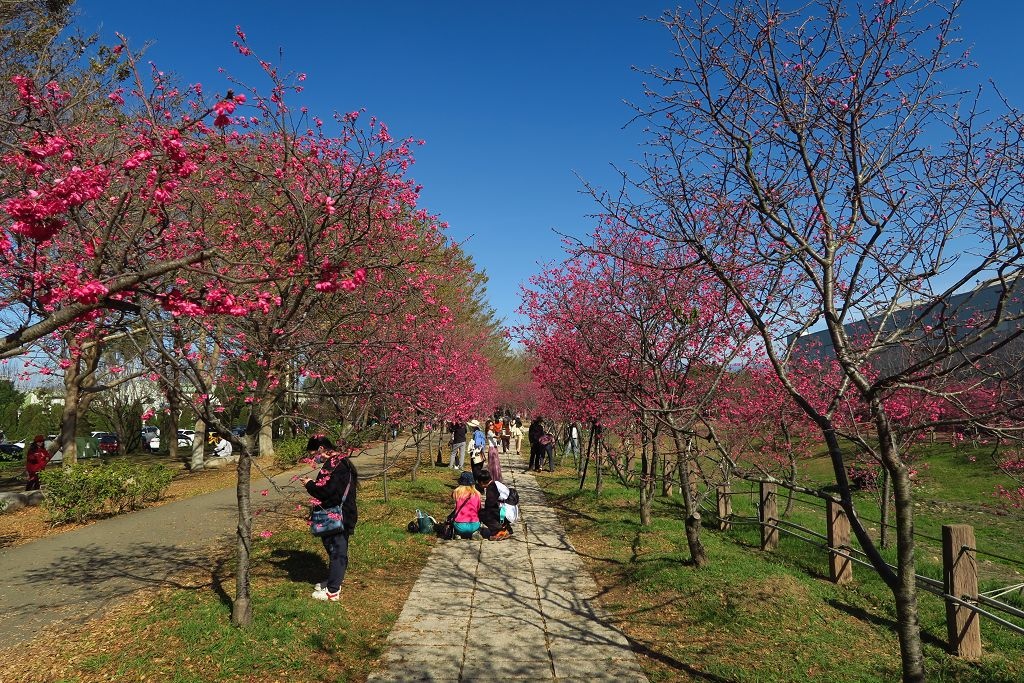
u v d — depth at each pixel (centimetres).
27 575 744
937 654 530
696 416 693
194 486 1593
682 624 597
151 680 452
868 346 408
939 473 1515
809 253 406
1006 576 852
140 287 366
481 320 2859
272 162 550
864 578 736
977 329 355
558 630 590
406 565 805
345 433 711
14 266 423
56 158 479
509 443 2523
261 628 532
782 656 518
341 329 706
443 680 479
